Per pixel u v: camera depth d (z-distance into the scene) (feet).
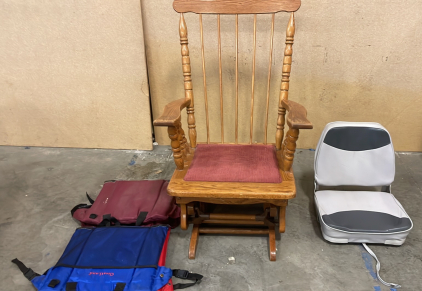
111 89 6.49
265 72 6.08
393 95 6.05
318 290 3.72
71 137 7.15
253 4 4.18
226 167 3.95
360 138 4.39
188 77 4.38
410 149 6.58
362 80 5.98
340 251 4.27
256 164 4.00
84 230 4.46
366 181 4.59
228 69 6.11
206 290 3.77
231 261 4.17
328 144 4.48
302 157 6.60
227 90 6.32
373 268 3.99
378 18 5.43
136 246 4.11
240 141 6.86
